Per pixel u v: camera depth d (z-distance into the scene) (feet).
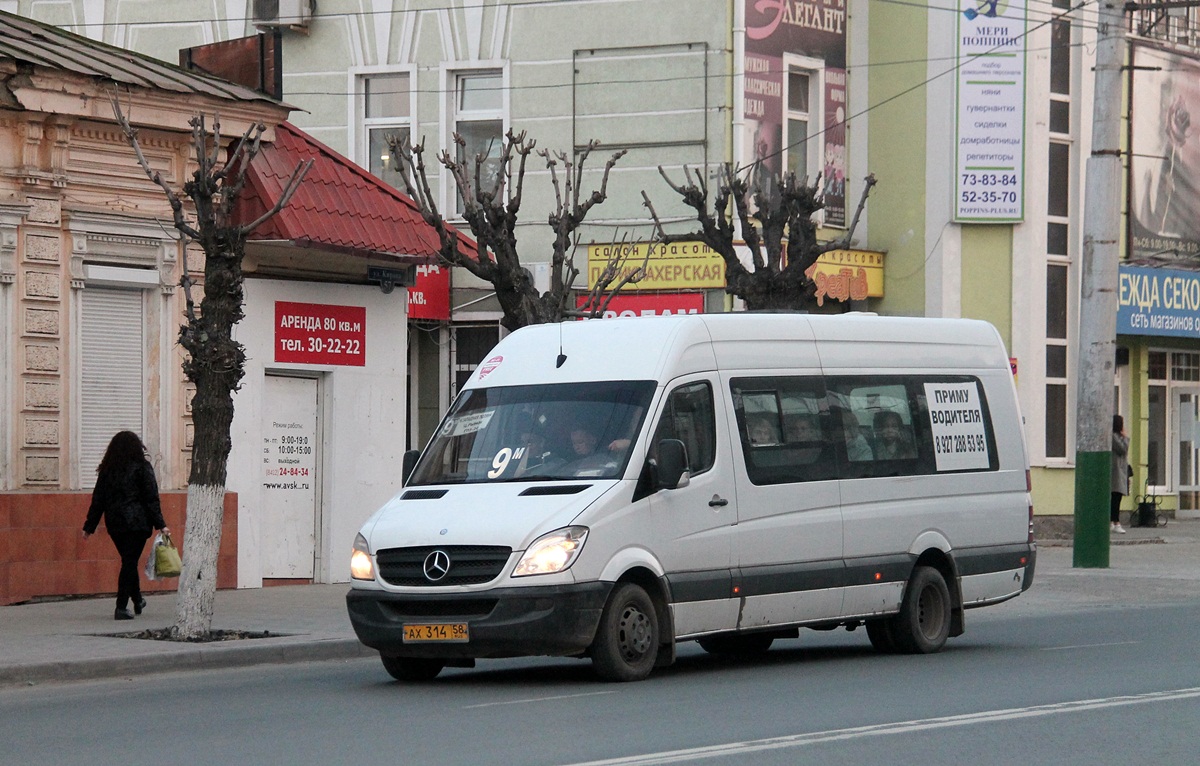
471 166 123.13
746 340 58.75
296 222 85.87
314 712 47.39
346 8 124.98
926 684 52.49
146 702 50.83
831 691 50.72
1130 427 147.23
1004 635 71.20
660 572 53.36
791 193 97.35
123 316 83.15
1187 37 143.74
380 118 124.98
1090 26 133.59
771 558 57.31
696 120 118.21
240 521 88.33
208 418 66.28
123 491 72.08
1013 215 128.57
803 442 59.52
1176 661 58.75
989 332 69.46
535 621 50.03
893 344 64.64
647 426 53.98
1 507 76.69
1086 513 104.32
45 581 78.54
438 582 51.21
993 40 128.16
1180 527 142.72
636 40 119.34
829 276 125.80
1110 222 103.35
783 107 122.11
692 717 44.78
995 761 37.68
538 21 121.39
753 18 119.55
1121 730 42.16
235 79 95.40
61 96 78.18
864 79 130.72
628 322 57.41
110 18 129.90
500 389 57.41
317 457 93.45
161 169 84.02
